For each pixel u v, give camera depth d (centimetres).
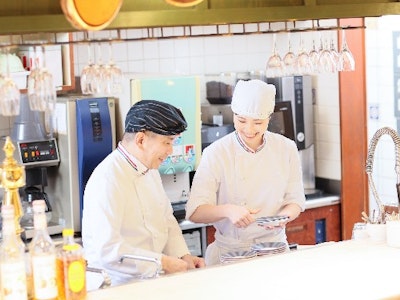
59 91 551
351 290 306
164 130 362
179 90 527
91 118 503
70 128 500
